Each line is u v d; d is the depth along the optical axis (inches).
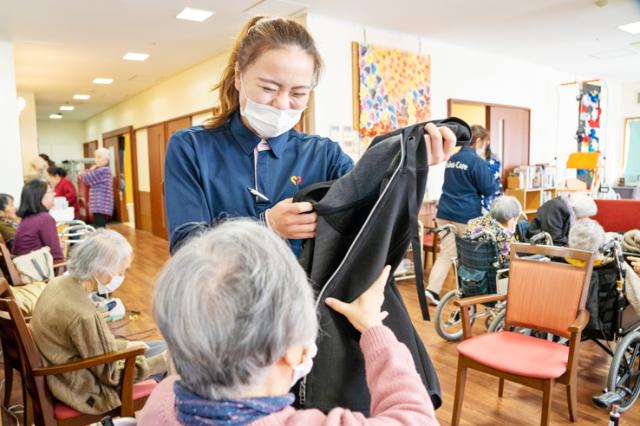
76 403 69.7
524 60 269.9
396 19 187.5
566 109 308.0
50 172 283.1
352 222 33.2
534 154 287.0
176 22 186.9
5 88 212.2
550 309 89.1
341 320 32.4
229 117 40.8
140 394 75.7
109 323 141.6
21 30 195.8
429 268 211.0
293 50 35.0
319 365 31.5
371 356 27.9
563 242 147.8
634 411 96.0
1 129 212.5
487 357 84.6
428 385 36.9
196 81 267.6
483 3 172.4
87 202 395.5
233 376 21.3
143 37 207.5
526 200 269.6
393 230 33.0
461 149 168.4
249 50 35.7
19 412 97.7
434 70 222.2
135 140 372.2
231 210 39.1
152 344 92.2
